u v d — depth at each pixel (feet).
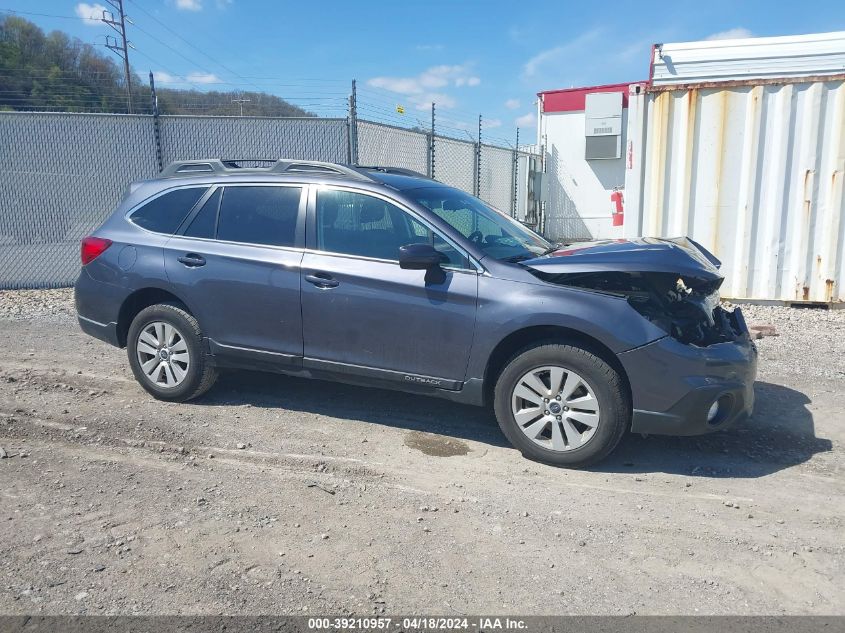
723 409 14.33
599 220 69.67
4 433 16.06
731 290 30.78
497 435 16.53
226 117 36.99
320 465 14.70
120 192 36.40
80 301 19.04
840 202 28.60
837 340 24.77
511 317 14.44
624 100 65.46
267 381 20.31
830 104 28.25
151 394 18.67
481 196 53.36
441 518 12.53
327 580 10.58
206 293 17.26
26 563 10.82
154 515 12.42
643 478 14.28
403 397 19.12
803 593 10.42
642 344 13.71
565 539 11.89
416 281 15.21
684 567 11.09
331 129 37.70
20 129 34.73
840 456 15.40
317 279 16.07
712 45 30.81
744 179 29.78
